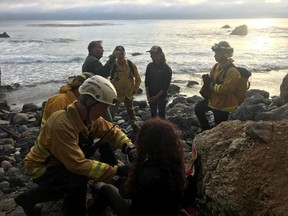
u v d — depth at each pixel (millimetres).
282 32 97625
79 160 3996
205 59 33125
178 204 3477
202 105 7629
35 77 23562
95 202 4469
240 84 7168
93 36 76625
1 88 19938
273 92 19031
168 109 14445
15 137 10070
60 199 4875
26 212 4570
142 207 3424
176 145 3389
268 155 3650
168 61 31672
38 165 4234
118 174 4074
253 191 3494
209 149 4320
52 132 3965
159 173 3334
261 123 3975
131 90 9156
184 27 150000
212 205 3773
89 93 3951
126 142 4660
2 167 7570
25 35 81062
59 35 80375
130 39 66438
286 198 3270
